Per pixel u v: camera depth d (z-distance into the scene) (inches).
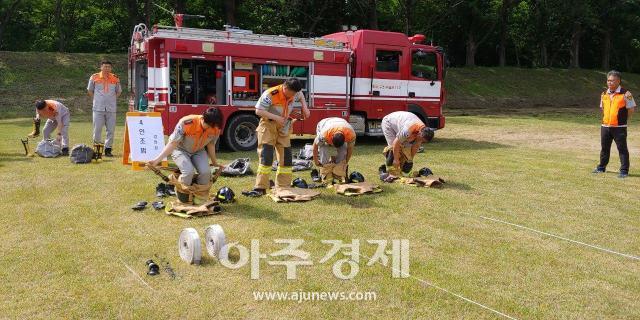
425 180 344.2
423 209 289.3
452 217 276.7
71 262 206.4
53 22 1551.4
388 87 562.6
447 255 222.4
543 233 255.0
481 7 1654.8
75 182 340.2
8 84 1047.6
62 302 173.8
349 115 546.6
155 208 278.4
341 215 273.3
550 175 398.3
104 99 437.7
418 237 243.8
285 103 305.7
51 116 435.5
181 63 460.8
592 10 1883.6
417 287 189.9
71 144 528.1
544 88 1662.2
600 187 359.9
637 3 1946.4
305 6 1284.4
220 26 1438.2
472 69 1657.2
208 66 474.9
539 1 1812.3
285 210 279.7
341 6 1295.5
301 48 509.4
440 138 658.2
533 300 182.5
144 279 192.4
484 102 1460.4
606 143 410.9
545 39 1905.8
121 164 407.2
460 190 338.3
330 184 335.3
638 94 1908.2
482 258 219.9
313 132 524.4
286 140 315.6
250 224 254.7
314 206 288.7
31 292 180.5
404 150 364.2
